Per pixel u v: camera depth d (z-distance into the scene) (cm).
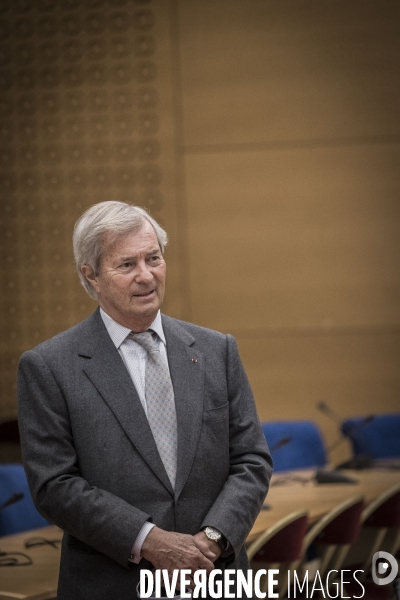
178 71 1455
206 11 1456
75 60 1452
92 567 459
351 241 1427
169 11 1456
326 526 793
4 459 944
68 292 1429
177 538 443
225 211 1444
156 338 500
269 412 1431
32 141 1448
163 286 486
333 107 1438
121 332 490
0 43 1457
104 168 1444
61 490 448
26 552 647
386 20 1433
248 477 478
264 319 1437
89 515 442
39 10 1457
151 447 464
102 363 481
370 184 1425
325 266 1429
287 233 1437
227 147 1448
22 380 481
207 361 502
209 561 444
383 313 1416
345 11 1440
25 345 1435
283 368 1430
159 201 1446
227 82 1451
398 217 1419
